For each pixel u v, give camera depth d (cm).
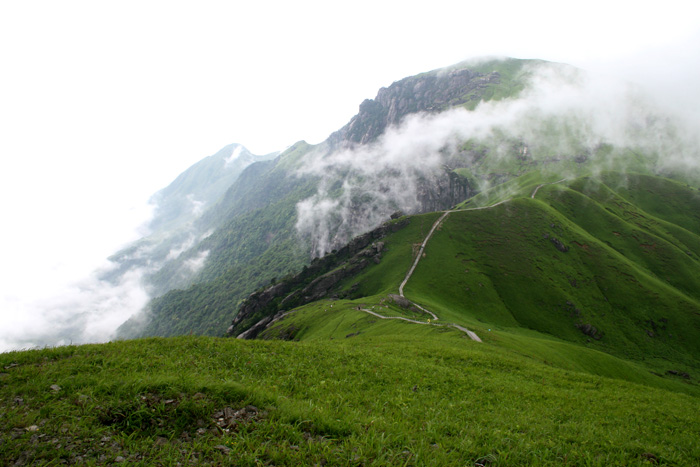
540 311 12925
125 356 1566
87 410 998
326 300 14225
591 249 15800
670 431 1627
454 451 998
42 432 896
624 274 14550
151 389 1115
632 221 19688
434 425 1186
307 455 895
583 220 19000
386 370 2017
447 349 3209
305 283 17700
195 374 1377
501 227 16862
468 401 1659
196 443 897
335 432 1023
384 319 8431
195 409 1034
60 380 1196
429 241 16075
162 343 1869
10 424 912
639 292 13775
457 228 16850
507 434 1198
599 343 12031
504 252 15400
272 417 1041
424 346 3338
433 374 2094
